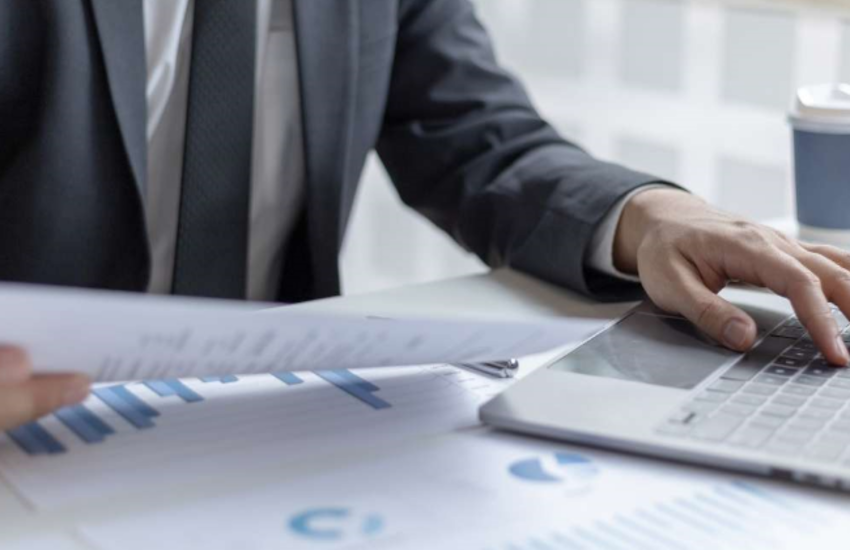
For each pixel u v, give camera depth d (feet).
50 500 1.83
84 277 3.46
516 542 1.70
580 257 3.18
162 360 1.93
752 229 2.85
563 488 1.90
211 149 3.62
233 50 3.61
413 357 2.17
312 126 3.83
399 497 1.86
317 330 1.92
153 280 3.90
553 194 3.39
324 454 2.04
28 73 3.34
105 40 3.35
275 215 4.08
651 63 6.84
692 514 1.81
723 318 2.53
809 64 5.90
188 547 1.68
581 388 2.25
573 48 7.37
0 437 2.08
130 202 3.46
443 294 3.19
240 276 3.73
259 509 1.81
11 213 3.38
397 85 4.19
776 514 1.81
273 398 2.33
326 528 1.75
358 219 9.30
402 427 2.19
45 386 1.89
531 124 3.96
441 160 3.94
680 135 6.74
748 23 6.18
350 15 3.88
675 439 2.01
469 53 4.17
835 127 3.64
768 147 6.21
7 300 1.69
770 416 2.10
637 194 3.23
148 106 3.73
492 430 2.17
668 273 2.79
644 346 2.51
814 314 2.50
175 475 1.94
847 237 3.76
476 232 3.65
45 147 3.34
